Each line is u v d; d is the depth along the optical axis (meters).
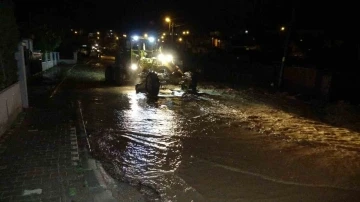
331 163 6.42
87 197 4.32
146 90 14.17
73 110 10.01
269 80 21.69
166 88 17.05
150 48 20.91
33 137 6.89
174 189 4.94
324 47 31.36
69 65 31.17
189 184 5.14
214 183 5.22
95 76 21.70
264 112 11.73
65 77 19.97
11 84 8.48
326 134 8.82
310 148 7.40
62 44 39.16
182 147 7.07
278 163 6.29
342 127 9.84
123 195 4.59
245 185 5.18
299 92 17.14
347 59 26.83
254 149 7.14
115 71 17.98
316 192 5.03
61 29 32.09
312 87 16.64
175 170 5.71
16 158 5.60
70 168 5.22
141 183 5.11
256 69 23.62
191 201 4.57
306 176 5.68
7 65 8.05
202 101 13.62
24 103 9.82
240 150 7.02
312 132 8.97
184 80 17.03
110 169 5.60
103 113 10.16
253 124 9.64
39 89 14.16
